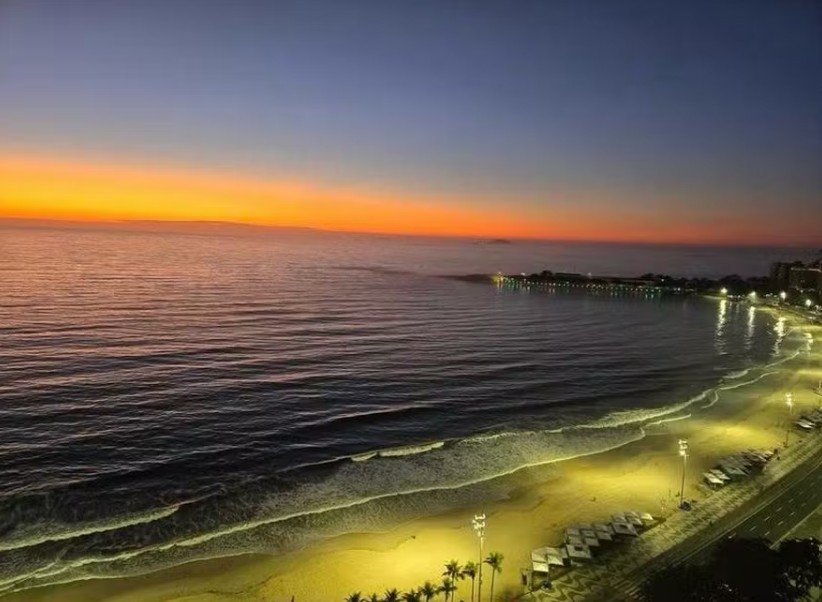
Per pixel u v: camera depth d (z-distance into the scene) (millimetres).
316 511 59062
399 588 47188
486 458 74375
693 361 142500
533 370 124688
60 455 69125
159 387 96875
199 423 82062
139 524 54844
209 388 98000
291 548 52312
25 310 158000
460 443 79125
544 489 66125
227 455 71938
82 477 63906
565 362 134500
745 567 42938
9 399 86688
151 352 119812
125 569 47875
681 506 60469
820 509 60156
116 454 70312
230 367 112188
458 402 98688
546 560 49438
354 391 101812
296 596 45906
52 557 48875
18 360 107875
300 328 158375
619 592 46312
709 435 85500
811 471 70062
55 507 57031
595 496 64375
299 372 111750
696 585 41250
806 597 43938
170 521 55719
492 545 54000
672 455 77000
